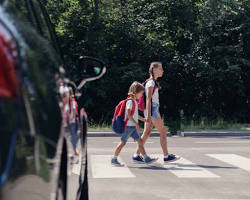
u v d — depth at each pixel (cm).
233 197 699
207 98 2905
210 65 2817
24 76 220
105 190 745
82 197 529
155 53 2822
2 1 235
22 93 215
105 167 994
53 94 271
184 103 2925
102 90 2711
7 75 205
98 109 2803
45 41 299
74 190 374
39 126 232
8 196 194
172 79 2875
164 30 2914
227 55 2817
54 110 267
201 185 795
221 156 1178
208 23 2825
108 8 2755
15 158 202
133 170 958
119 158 1153
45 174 241
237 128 2259
